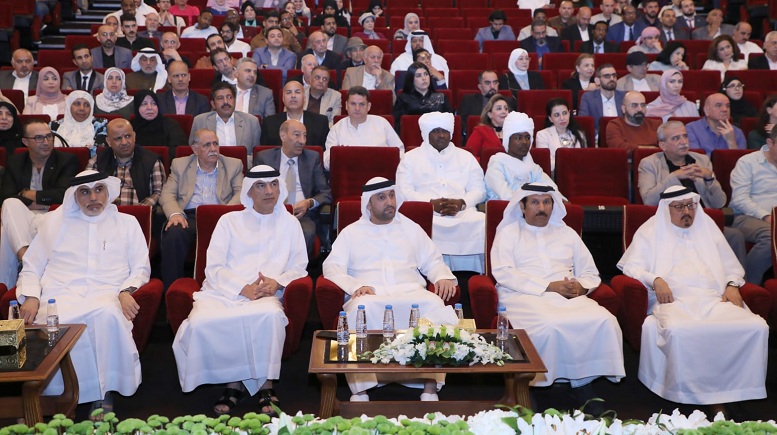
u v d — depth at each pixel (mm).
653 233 5211
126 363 4547
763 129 7008
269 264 5102
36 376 3607
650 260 5184
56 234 5004
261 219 5172
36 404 3701
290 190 6203
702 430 2564
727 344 4523
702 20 13055
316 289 4797
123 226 5117
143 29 11594
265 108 8258
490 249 5434
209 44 10203
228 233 5125
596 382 5047
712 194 6168
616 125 7316
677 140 6156
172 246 5531
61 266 4969
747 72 9492
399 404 3990
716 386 4543
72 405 4223
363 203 5172
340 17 12531
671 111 8258
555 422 2609
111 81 7969
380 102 8500
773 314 4957
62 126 7168
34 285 4816
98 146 6645
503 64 10547
